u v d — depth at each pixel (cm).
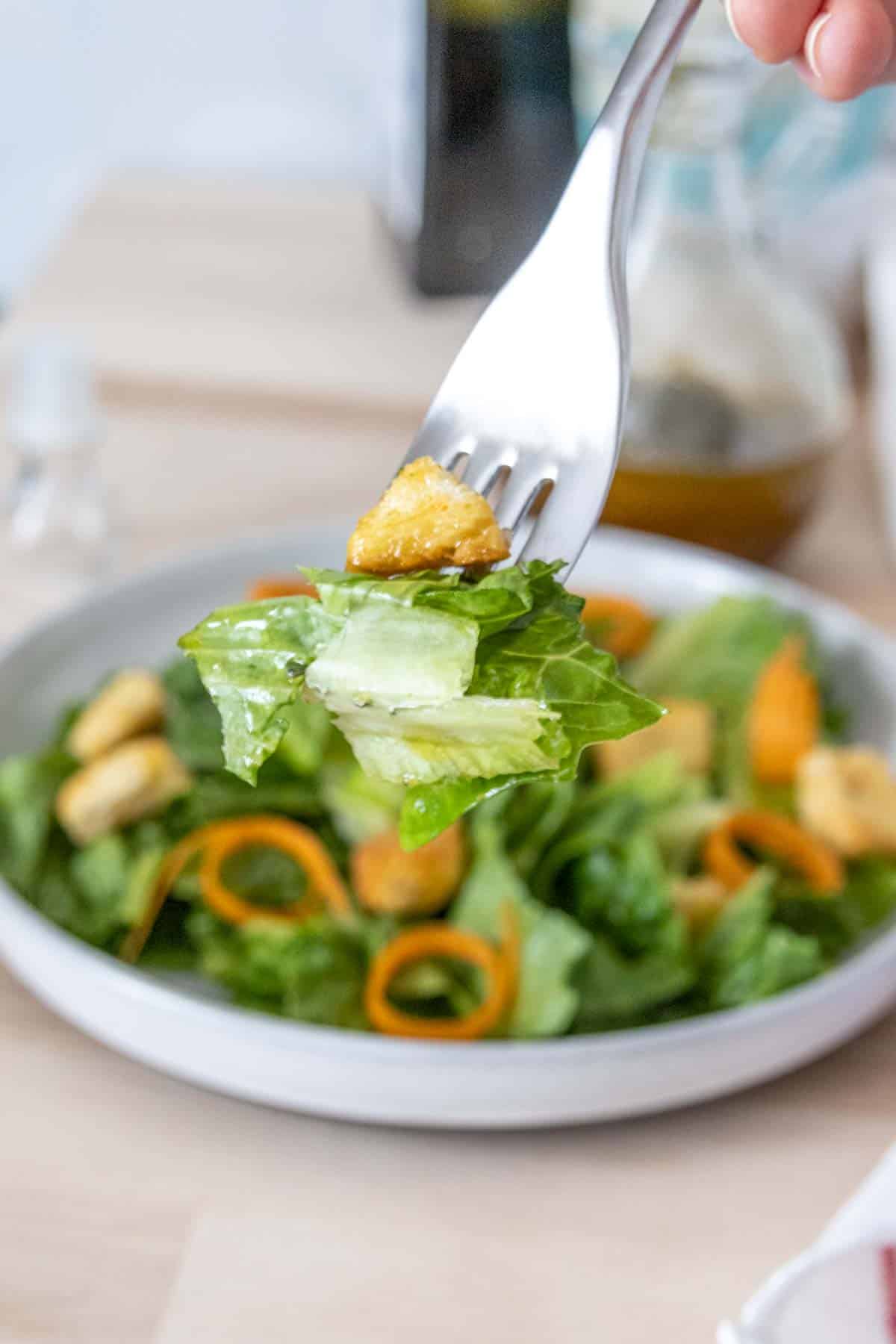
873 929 64
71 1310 55
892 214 90
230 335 99
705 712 70
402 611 48
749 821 66
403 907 63
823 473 77
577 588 76
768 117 91
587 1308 55
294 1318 55
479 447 51
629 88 51
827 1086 61
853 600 79
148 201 119
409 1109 58
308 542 76
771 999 59
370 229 118
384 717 48
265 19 147
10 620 77
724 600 73
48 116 156
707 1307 55
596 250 51
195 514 83
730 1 52
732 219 77
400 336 100
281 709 48
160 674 71
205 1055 58
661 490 76
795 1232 57
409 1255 56
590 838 64
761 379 76
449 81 96
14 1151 58
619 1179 58
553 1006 60
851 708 73
